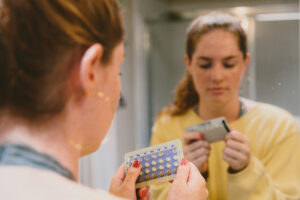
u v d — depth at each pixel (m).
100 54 0.37
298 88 0.87
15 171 0.33
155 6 1.32
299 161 0.83
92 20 0.37
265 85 0.88
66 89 0.37
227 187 0.82
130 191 0.59
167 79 1.36
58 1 0.35
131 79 1.37
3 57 0.35
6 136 0.36
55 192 0.33
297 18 0.85
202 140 0.82
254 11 0.90
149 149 0.63
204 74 0.84
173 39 1.32
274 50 0.87
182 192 0.50
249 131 0.85
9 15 0.35
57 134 0.38
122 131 1.37
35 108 0.36
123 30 0.43
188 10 1.24
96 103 0.40
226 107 0.86
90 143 0.43
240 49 0.82
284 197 0.80
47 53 0.35
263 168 0.80
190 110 0.92
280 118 0.85
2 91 0.36
